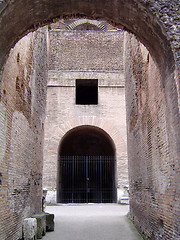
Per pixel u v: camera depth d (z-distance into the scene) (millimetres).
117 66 18984
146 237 7363
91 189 20734
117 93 18047
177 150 4812
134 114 9719
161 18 5145
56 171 16375
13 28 5652
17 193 6820
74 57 19016
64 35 19453
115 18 6406
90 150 21812
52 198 15898
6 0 4871
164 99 5652
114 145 17391
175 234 4863
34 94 9258
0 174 5535
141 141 8367
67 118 17422
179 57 4824
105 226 9695
